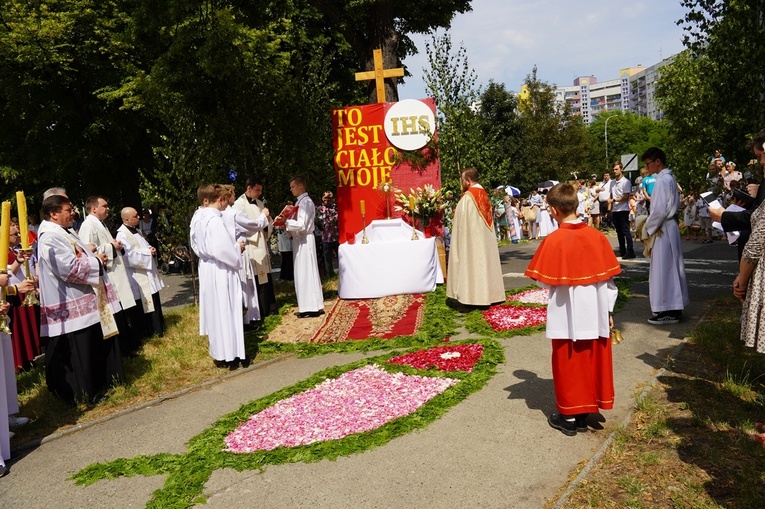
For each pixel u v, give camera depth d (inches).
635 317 298.4
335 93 821.9
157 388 250.4
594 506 133.4
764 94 292.5
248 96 430.3
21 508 160.2
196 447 187.5
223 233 264.1
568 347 170.6
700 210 599.2
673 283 276.8
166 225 434.0
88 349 238.5
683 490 136.2
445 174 438.3
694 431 165.3
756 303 149.3
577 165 1418.6
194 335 330.3
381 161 414.9
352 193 416.5
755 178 322.0
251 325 336.5
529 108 1439.5
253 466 169.8
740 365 211.0
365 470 162.1
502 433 177.0
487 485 148.8
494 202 473.1
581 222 171.5
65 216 237.8
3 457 191.9
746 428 163.5
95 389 242.8
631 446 160.6
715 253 516.4
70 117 794.2
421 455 167.5
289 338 316.8
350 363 260.1
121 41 681.0
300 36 704.4
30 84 736.3
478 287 333.7
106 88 722.8
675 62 483.5
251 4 470.6
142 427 212.8
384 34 464.4
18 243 314.2
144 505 156.1
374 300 378.0
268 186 438.6
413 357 255.9
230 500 153.1
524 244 762.8
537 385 214.7
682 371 213.5
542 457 160.7
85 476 174.7
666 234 277.0
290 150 448.1
